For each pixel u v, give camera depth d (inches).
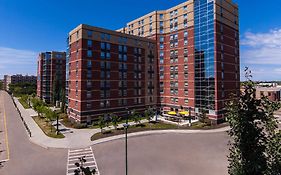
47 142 1477.6
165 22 2721.5
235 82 2431.1
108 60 2281.0
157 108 2773.1
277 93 3634.4
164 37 2726.4
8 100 4766.2
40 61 4279.0
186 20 2456.9
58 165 1077.8
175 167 1033.5
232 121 367.6
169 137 1606.8
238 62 2498.8
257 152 350.3
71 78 2297.0
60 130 1847.9
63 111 2787.9
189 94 2413.9
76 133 1737.2
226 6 2321.6
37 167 1055.0
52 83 4042.8
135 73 2551.7
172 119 2300.7
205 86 2228.1
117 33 2374.5
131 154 1229.7
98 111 2178.9
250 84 370.0
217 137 1603.1
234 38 2440.9
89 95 2113.7
